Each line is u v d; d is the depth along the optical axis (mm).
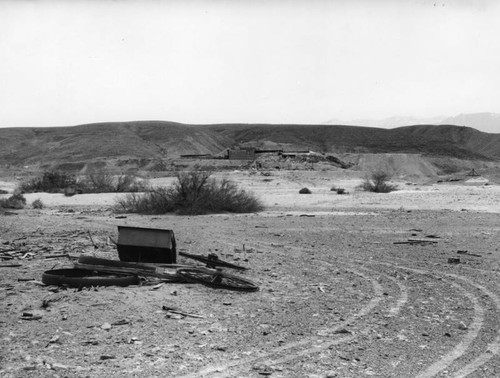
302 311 9016
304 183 71750
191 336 7645
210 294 9906
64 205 37406
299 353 7117
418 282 11320
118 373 6293
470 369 6656
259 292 10234
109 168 173625
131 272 10547
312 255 14711
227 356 6941
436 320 8625
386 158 190000
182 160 170500
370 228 21375
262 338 7656
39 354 6789
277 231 20500
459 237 18562
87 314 8320
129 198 32531
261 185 67500
